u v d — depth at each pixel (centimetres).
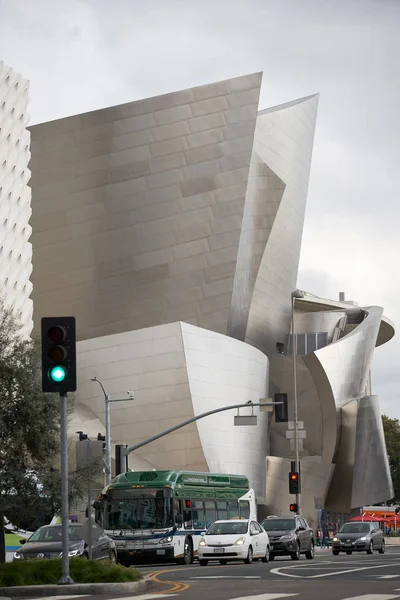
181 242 7312
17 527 3197
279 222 8431
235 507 4262
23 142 6362
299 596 1775
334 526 8225
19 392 3055
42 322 2002
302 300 9188
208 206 7288
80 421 6200
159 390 6272
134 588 2142
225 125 7269
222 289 7275
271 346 8700
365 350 8525
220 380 6550
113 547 3250
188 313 7306
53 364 1988
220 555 3484
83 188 7425
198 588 2122
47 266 7481
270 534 3906
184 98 7319
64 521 2125
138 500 3659
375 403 8506
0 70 6075
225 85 7275
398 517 9094
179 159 7325
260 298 8356
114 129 7394
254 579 2470
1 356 3155
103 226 7400
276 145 8469
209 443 6338
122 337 6406
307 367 8200
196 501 3888
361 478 8412
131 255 7375
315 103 9000
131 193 7362
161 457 6266
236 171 7250
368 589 1995
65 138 7456
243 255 7725
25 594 2047
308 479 7956
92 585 2080
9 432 3017
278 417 4069
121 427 6328
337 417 8288
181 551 3688
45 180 7494
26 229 6325
